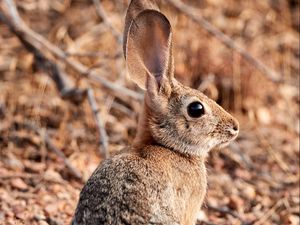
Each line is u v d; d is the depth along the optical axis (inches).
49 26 647.1
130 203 343.0
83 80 565.3
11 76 592.7
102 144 500.4
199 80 609.0
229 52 622.2
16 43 621.0
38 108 561.3
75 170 501.4
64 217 449.1
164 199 355.6
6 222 435.5
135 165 357.1
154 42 395.2
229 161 547.2
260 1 704.4
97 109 516.1
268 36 674.2
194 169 384.2
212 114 391.9
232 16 684.1
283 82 613.9
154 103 388.5
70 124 553.3
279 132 595.2
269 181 528.7
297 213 484.4
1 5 569.6
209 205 483.2
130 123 563.5
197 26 632.4
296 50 677.9
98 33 623.2
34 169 503.5
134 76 391.5
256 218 477.4
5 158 516.1
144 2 414.0
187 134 387.2
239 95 605.9
